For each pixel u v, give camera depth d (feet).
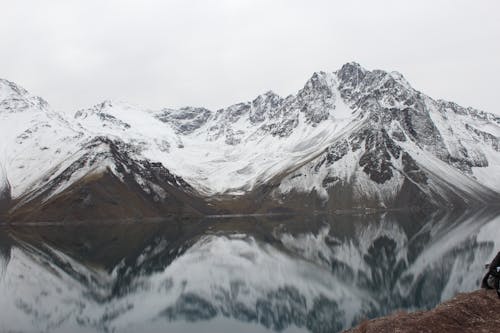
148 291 349.61
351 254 482.69
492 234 578.66
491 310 135.23
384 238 607.78
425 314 135.74
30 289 358.84
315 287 340.18
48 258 508.94
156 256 520.01
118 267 453.17
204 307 299.38
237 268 430.61
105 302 319.27
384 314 253.03
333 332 233.76
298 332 237.04
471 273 338.75
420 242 538.47
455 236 577.84
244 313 280.10
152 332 246.47
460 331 121.39
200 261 474.90
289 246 568.00
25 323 267.59
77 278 401.49
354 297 302.04
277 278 379.35
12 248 596.29
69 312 292.40
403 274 357.61
